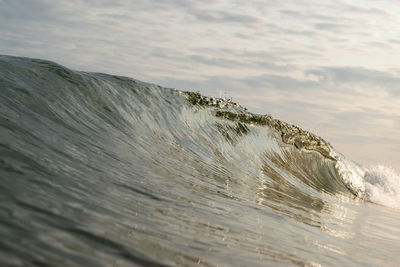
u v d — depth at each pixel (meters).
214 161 11.20
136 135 9.24
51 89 8.17
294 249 4.80
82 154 5.81
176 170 8.02
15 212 2.96
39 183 3.85
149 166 7.21
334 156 17.91
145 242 3.32
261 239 4.79
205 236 4.14
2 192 3.25
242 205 6.82
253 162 13.59
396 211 14.84
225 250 3.85
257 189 9.61
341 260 4.96
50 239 2.73
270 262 3.91
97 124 8.27
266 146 15.67
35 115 6.52
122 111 10.03
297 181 13.93
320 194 13.24
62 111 7.57
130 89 11.76
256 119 16.34
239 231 4.84
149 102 11.95
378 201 16.30
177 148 10.48
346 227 8.08
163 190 5.77
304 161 16.72
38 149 4.97
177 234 3.88
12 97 6.65
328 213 9.44
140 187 5.43
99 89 9.94
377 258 5.77
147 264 2.86
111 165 6.00
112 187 4.87
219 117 14.88
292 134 17.25
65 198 3.74
